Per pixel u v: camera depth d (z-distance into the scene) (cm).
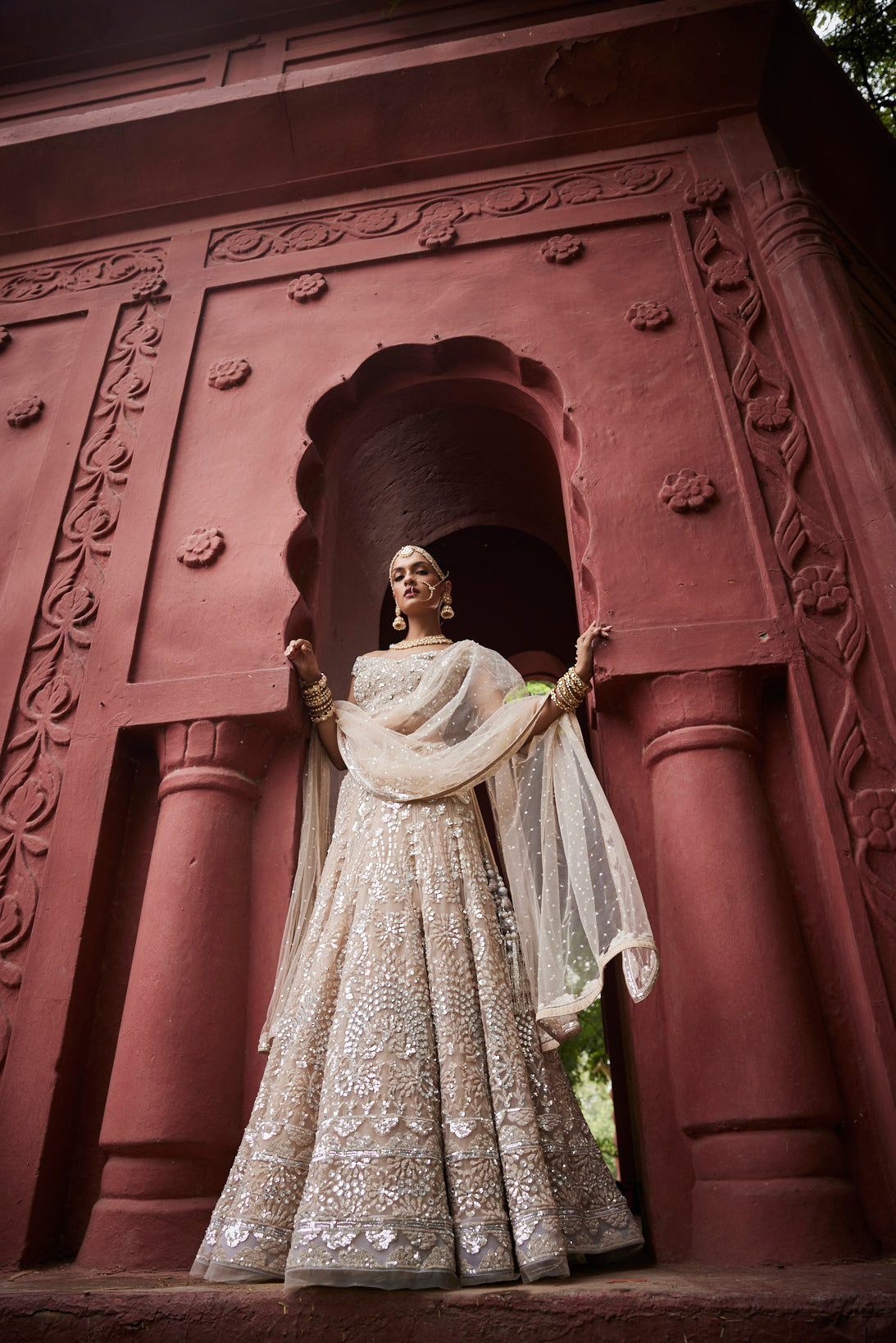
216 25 479
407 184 421
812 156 416
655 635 285
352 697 295
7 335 415
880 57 570
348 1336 167
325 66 455
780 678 284
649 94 403
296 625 321
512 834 267
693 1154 232
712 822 259
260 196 428
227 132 414
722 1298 164
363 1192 182
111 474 362
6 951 272
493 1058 209
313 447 356
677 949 249
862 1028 233
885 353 401
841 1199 215
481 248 395
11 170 424
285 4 470
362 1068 199
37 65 491
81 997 266
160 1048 246
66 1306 175
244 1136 215
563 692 271
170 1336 170
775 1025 231
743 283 362
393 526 474
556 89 402
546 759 273
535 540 600
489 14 452
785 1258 207
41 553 349
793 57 392
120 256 429
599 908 239
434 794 249
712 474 321
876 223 434
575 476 326
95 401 386
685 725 274
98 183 428
